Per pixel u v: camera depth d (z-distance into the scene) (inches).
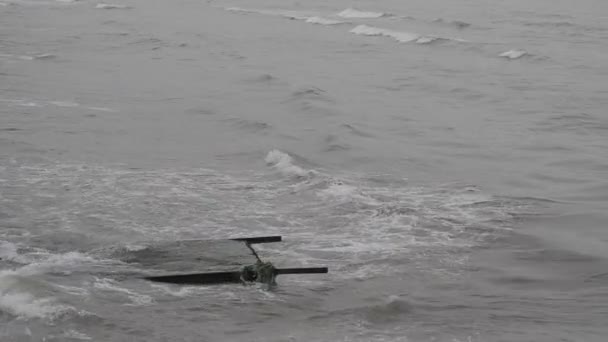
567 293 1733.5
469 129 3380.9
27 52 5487.2
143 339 1471.5
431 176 2691.9
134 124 3405.5
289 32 7071.9
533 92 4183.1
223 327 1530.5
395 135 3272.6
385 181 2630.4
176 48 5890.8
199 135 3238.2
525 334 1510.8
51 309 1556.3
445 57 5521.7
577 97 4028.1
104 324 1519.4
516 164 2839.6
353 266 1878.7
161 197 2406.5
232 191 2487.7
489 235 2097.7
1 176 2576.3
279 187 2536.9
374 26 7396.7
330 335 1499.8
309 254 1958.7
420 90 4271.7
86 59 5280.5
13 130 3198.8
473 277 1823.3
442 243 2041.1
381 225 2175.2
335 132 3255.4
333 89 4261.8
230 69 4938.5
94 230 2111.2
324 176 2610.7
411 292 1727.4
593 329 1535.4
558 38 6323.8
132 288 1694.1
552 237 2078.0
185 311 1594.5
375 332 1518.2
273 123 3432.6
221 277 1754.4
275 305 1635.1
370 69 5000.0
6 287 1636.3
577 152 2984.7
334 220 2215.8
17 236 2048.5
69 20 7854.3
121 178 2598.4
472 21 7583.7
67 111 3609.7
